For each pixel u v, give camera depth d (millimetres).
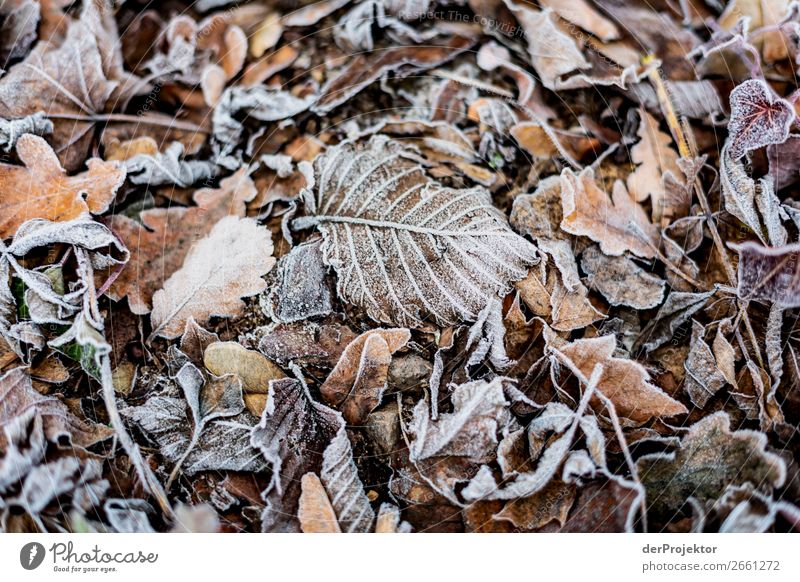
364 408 534
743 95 548
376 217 550
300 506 521
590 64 571
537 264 545
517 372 536
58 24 561
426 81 580
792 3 553
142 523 523
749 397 533
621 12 571
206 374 537
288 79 578
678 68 566
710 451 526
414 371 540
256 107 574
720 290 544
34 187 547
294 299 543
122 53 567
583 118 571
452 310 542
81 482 524
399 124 576
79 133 559
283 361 540
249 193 564
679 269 550
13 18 559
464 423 525
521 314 542
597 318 543
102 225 544
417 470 528
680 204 557
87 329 530
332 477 524
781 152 546
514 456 524
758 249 534
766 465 524
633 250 552
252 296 549
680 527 522
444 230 545
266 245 550
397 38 583
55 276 539
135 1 569
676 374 540
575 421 524
